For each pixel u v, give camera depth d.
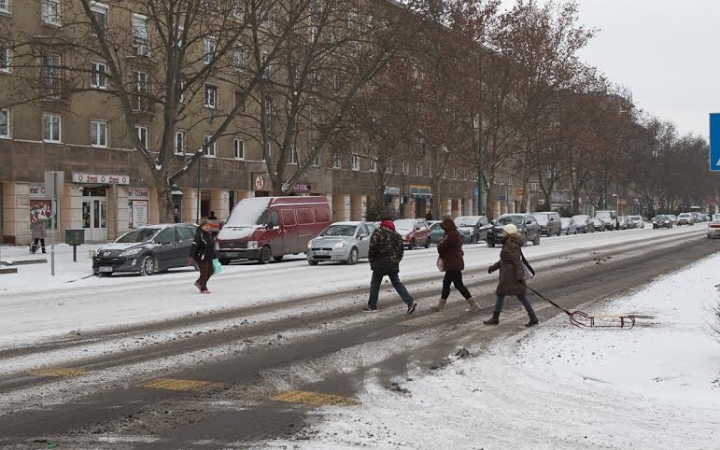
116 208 41.12
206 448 5.43
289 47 33.31
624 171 82.69
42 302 14.98
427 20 34.69
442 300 13.66
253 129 50.56
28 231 36.47
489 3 45.94
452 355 9.29
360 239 27.41
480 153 54.84
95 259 22.22
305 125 47.75
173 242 23.88
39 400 6.83
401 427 6.04
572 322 11.73
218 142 48.22
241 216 28.41
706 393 7.25
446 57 36.81
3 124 35.12
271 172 37.16
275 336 10.69
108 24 39.34
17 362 8.63
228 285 18.59
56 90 29.92
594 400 7.04
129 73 40.53
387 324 11.95
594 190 94.06
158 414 6.37
